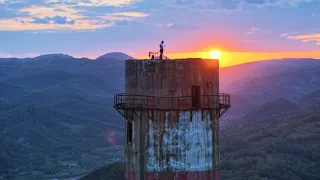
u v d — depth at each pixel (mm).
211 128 33812
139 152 33500
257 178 167375
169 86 33188
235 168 190500
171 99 33062
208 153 33594
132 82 34250
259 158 194000
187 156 32969
